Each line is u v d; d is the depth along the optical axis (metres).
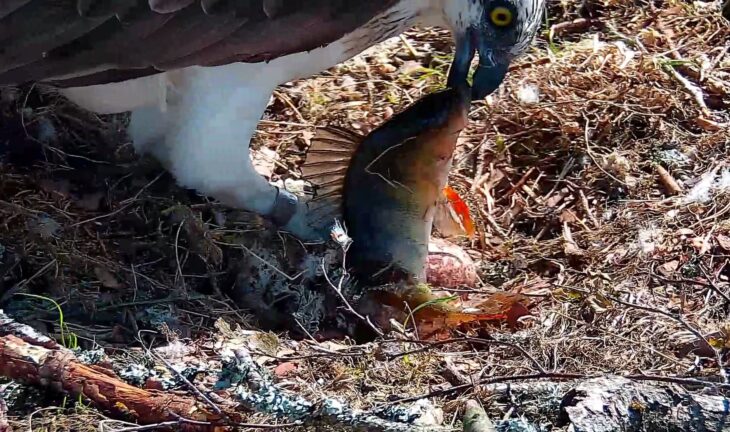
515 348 6.82
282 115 10.06
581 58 10.68
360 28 7.84
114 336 7.02
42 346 6.11
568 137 9.75
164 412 5.81
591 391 5.82
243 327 7.44
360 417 5.68
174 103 7.98
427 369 6.73
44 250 7.46
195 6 7.09
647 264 8.26
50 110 8.48
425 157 7.65
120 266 7.57
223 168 8.12
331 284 7.31
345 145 7.94
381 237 7.86
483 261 8.70
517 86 10.16
